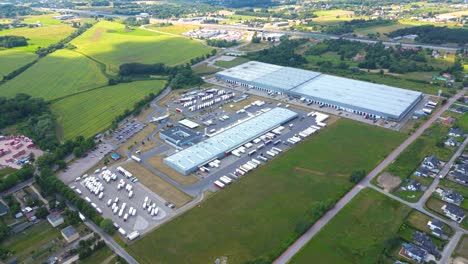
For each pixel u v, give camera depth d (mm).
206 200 151500
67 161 187125
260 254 121500
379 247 122375
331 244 124750
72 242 131375
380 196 149375
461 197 145250
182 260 121062
